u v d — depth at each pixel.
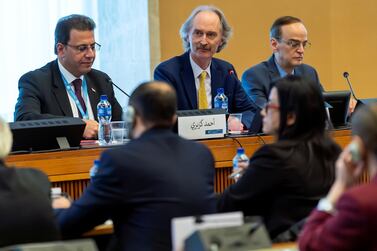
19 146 6.48
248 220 4.36
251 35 11.55
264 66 8.86
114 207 4.86
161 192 4.82
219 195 5.40
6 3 9.93
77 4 10.27
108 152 4.91
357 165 3.94
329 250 3.79
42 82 7.76
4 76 9.92
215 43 8.20
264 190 5.13
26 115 7.43
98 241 5.83
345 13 12.21
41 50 10.12
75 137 6.65
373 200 3.65
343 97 7.80
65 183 6.46
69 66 7.82
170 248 4.79
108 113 7.79
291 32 8.69
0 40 9.89
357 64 12.30
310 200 5.11
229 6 11.38
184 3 11.02
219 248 3.97
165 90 5.03
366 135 3.70
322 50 12.11
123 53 10.48
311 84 5.27
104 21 10.40
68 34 7.73
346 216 3.71
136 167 4.83
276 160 5.10
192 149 5.06
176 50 10.96
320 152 5.21
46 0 10.12
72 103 7.83
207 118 6.98
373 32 12.34
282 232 5.10
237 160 6.64
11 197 4.47
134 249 4.84
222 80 8.35
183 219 4.14
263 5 11.62
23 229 4.44
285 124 5.24
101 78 8.11
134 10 10.52
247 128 8.12
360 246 3.68
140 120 5.06
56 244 3.85
